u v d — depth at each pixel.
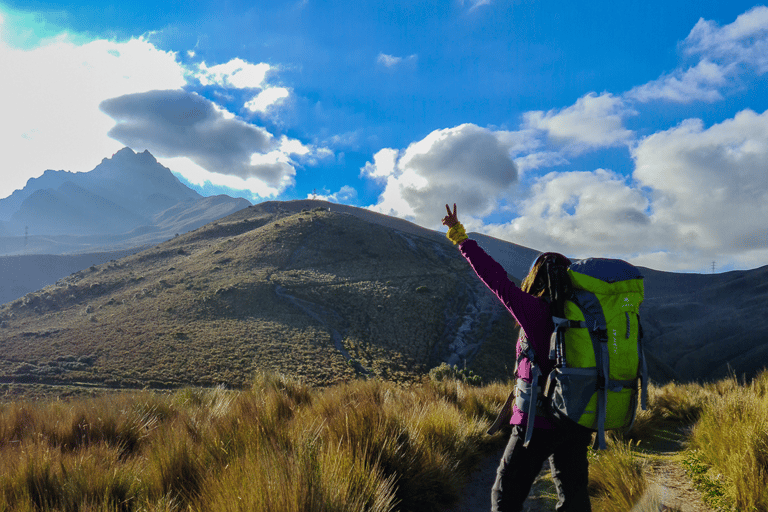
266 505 2.03
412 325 68.62
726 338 128.50
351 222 129.12
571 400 1.81
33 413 4.95
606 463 3.67
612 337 1.81
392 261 107.31
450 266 109.50
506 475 2.10
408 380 47.19
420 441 3.94
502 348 61.88
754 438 3.36
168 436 3.44
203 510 2.19
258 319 65.31
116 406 5.26
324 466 2.57
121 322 65.06
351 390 6.38
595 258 2.02
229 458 2.87
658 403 7.73
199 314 67.25
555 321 1.89
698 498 3.18
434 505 3.49
